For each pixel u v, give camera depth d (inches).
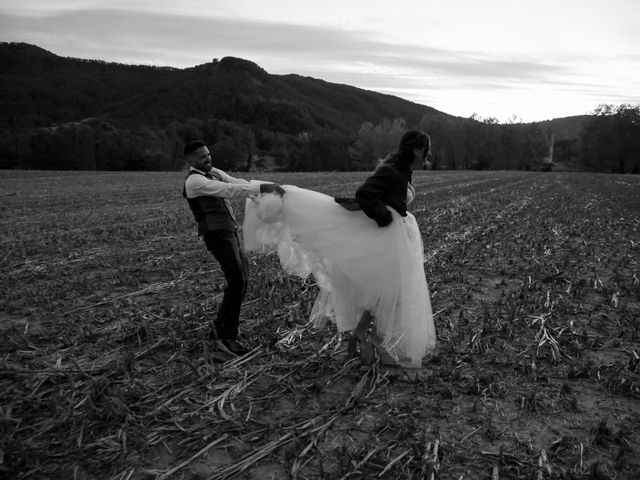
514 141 3939.5
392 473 121.7
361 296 169.5
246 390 160.9
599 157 3597.4
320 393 159.6
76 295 257.4
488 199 808.9
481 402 153.0
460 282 289.7
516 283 289.7
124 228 475.2
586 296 265.7
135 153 3011.8
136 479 119.6
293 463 121.7
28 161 3002.0
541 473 118.7
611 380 165.9
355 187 1022.4
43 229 475.8
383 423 139.9
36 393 156.2
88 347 192.5
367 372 169.5
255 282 273.4
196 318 218.7
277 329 206.5
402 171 170.4
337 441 134.3
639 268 331.0
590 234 451.5
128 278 284.4
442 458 126.6
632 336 205.5
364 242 169.2
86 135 3029.0
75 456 126.9
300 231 176.1
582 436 137.3
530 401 152.9
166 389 160.9
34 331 209.6
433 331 175.9
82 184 1091.9
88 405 141.1
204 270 307.3
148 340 195.3
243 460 124.4
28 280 289.9
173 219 536.7
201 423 140.3
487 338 199.9
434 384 164.1
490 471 122.8
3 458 122.8
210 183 178.1
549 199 819.4
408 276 167.8
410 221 177.2
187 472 121.8
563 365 181.3
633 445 133.6
